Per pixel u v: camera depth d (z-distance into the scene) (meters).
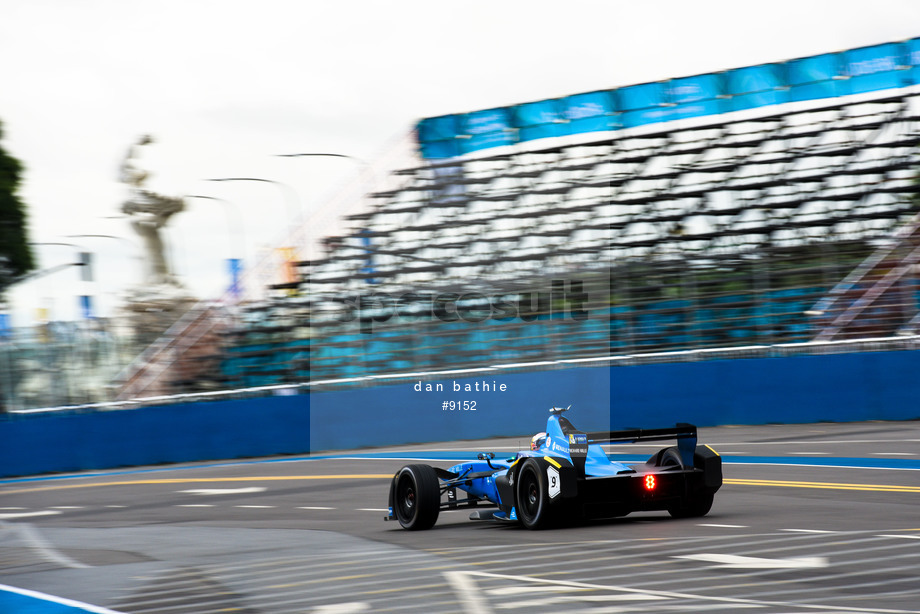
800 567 6.09
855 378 21.06
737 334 25.50
